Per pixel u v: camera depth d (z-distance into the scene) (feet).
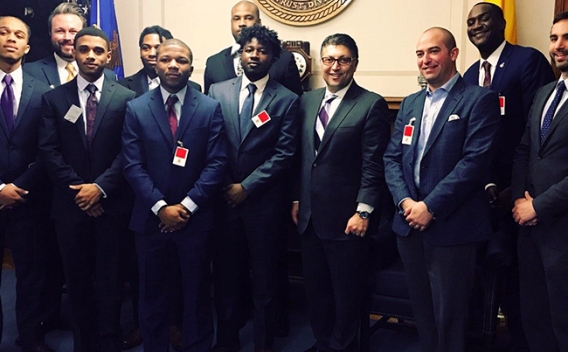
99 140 8.50
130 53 14.11
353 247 8.41
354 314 8.63
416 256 7.80
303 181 8.68
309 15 12.77
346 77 8.46
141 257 8.34
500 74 9.43
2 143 8.66
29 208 8.93
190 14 13.67
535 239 7.48
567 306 7.15
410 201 7.57
